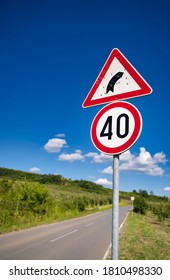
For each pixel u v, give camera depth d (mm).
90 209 53125
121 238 13953
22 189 23812
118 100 2672
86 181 132375
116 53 2793
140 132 2379
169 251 10984
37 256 8594
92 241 12648
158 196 133250
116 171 2439
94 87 2852
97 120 2680
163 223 33031
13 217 18406
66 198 53719
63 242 11938
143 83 2572
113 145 2508
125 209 67125
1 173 97500
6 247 10039
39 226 18953
